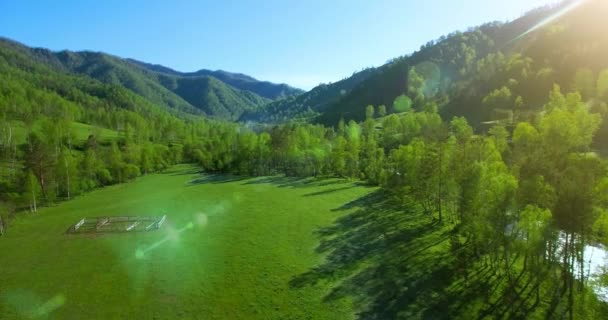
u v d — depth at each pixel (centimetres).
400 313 3011
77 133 13650
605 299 2864
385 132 12594
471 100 15862
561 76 13500
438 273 3672
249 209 6831
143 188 9631
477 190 3722
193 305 3250
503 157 5641
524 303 3042
